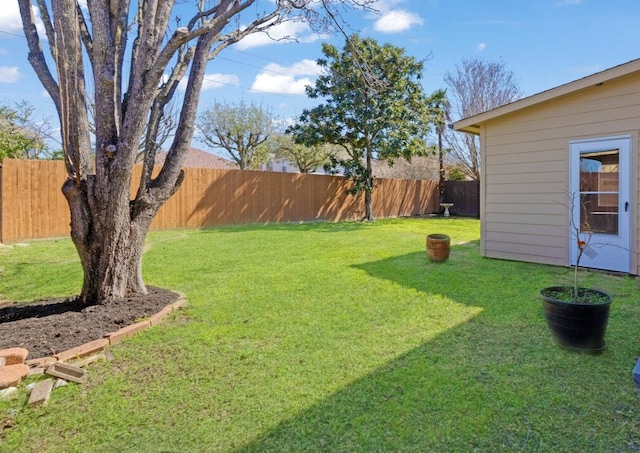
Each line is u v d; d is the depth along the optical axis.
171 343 3.02
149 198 3.88
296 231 10.48
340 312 3.76
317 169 21.34
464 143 18.81
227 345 2.99
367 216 14.13
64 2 3.31
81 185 3.57
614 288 4.55
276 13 4.40
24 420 2.05
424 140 13.81
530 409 2.12
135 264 3.95
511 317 3.59
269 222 12.45
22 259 6.34
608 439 1.87
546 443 1.85
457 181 17.36
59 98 3.58
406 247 7.77
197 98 4.05
